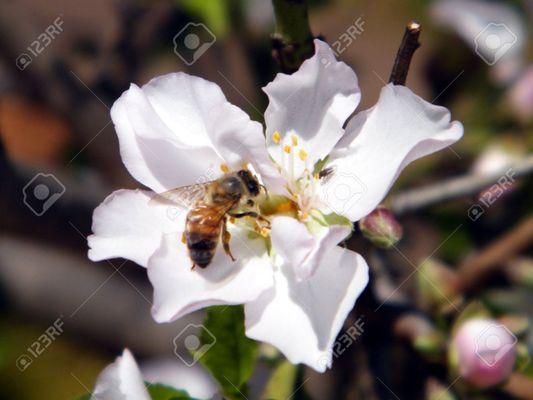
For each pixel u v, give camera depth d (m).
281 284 0.25
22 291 0.32
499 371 0.27
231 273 0.26
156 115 0.25
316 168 0.26
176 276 0.25
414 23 0.25
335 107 0.26
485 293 0.29
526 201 0.31
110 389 0.25
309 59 0.25
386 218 0.25
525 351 0.27
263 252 0.26
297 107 0.26
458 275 0.28
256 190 0.26
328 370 0.28
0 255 0.32
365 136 0.25
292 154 0.26
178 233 0.25
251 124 0.26
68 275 0.32
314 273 0.24
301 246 0.25
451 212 0.32
